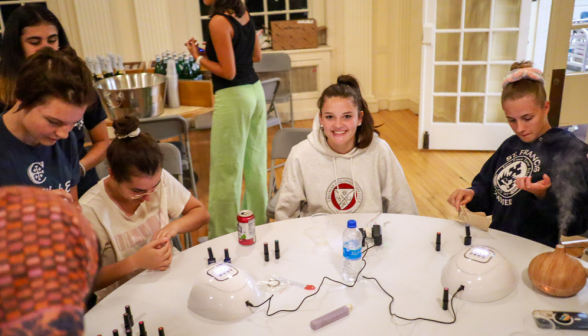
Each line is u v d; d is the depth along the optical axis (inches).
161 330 41.6
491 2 142.1
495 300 45.8
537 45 169.6
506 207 63.1
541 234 61.7
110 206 58.2
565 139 57.6
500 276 46.2
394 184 71.0
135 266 53.7
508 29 143.9
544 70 139.0
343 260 54.2
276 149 93.0
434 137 159.0
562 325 41.6
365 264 53.1
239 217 57.7
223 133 98.8
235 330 43.4
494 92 152.9
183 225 61.4
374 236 56.8
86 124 70.7
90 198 57.6
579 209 57.4
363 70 195.0
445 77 153.8
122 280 60.8
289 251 56.7
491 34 145.6
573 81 138.1
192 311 46.3
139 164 52.5
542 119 59.1
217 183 102.0
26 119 43.8
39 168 50.8
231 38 92.5
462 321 43.1
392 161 70.6
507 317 43.4
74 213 15.8
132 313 46.3
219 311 44.8
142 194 55.8
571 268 45.4
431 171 143.4
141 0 168.2
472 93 152.5
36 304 13.3
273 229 62.3
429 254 54.6
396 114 199.3
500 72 150.6
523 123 59.0
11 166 48.0
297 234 60.7
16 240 13.9
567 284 44.8
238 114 97.3
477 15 144.9
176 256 56.7
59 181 53.9
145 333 42.1
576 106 140.8
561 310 43.8
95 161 69.7
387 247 56.5
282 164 147.9
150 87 101.2
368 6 185.3
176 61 127.3
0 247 13.7
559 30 133.4
